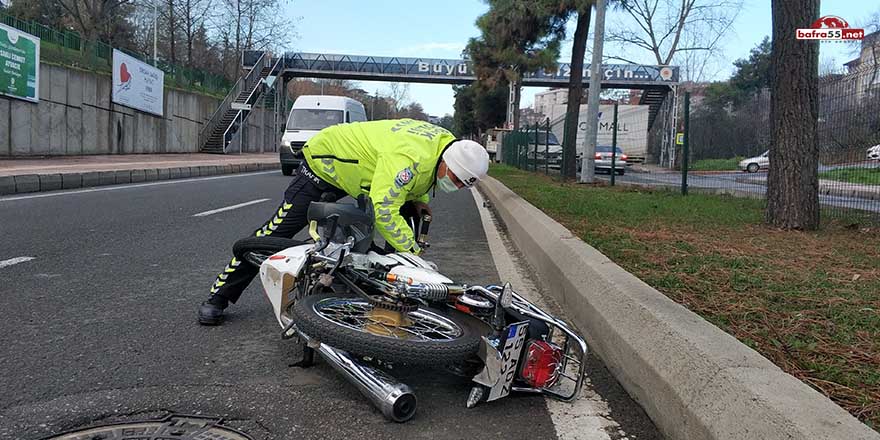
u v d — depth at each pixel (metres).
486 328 3.08
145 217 8.91
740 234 7.48
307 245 3.60
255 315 4.48
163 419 2.88
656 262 5.59
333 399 3.14
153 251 6.59
